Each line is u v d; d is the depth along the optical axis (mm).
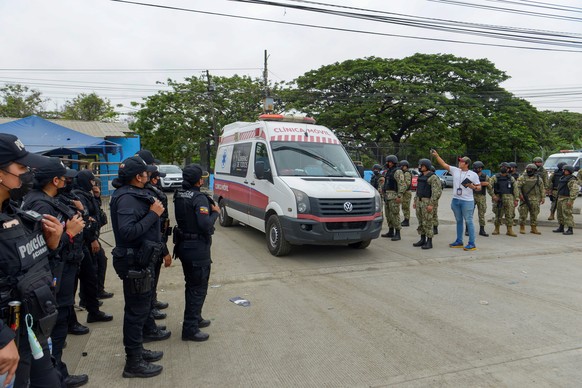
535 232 10172
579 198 20422
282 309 5094
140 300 3443
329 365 3670
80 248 3551
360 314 4895
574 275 6516
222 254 7973
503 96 33000
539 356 3779
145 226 3322
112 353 3959
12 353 1822
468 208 8242
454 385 3305
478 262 7441
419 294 5617
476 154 33219
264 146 8359
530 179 10062
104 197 14008
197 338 4184
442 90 31234
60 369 3342
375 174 12734
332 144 8703
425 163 8430
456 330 4395
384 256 7777
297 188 7230
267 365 3686
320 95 31953
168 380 3445
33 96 40844
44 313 2148
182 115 28625
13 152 2021
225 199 10750
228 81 30375
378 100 30359
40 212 2914
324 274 6691
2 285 1989
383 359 3766
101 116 42031
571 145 41719
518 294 5582
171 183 21891
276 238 7680
